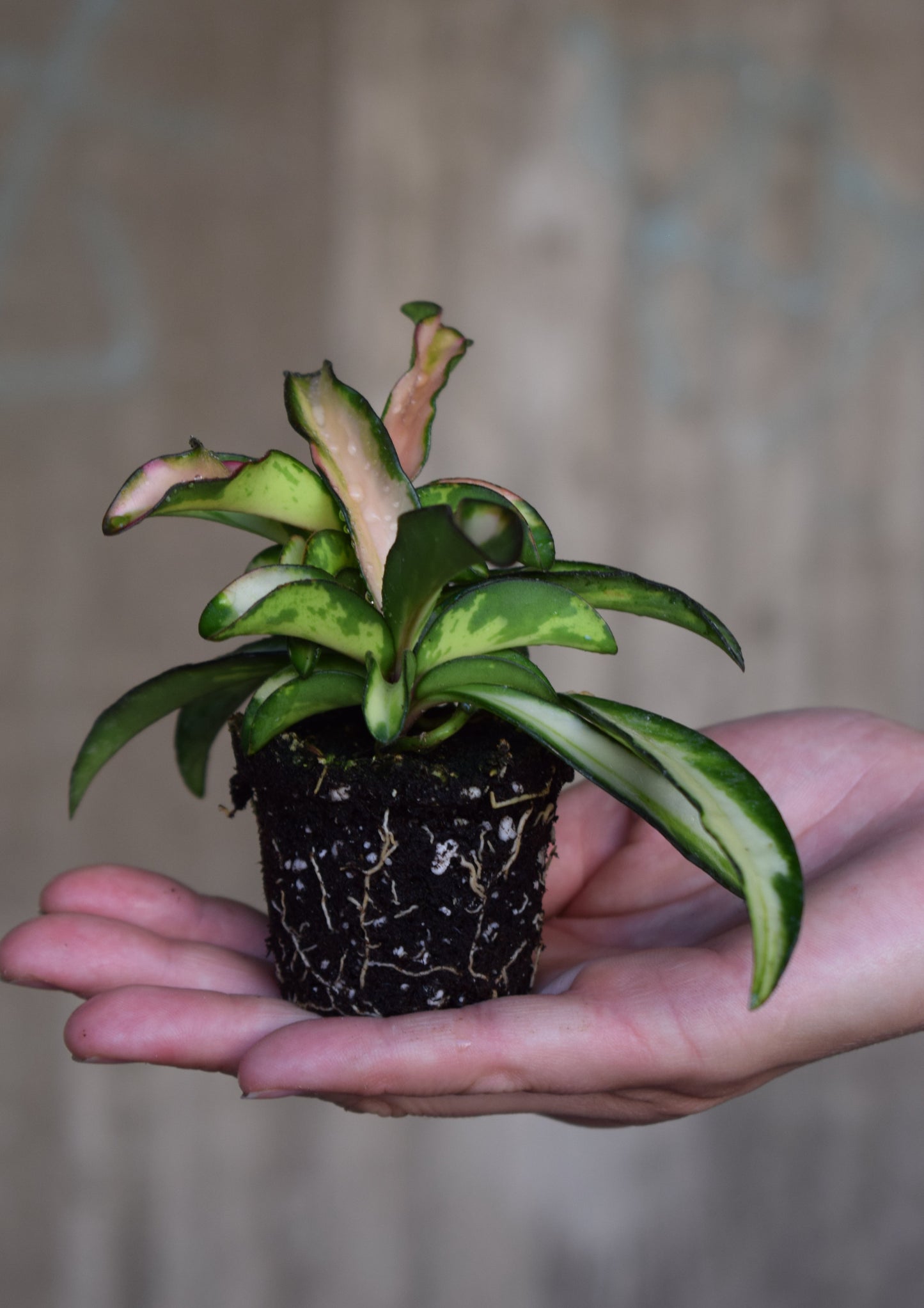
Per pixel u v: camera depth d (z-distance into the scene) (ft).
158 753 2.78
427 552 1.48
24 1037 2.75
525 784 1.59
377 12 2.60
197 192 2.58
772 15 2.71
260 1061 1.49
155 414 2.64
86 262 2.56
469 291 2.75
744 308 2.82
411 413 1.65
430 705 1.60
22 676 2.68
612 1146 2.96
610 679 2.94
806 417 2.88
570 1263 3.00
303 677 1.58
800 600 2.96
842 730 1.79
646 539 2.90
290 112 2.59
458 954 1.60
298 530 1.65
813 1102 3.01
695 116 2.74
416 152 2.67
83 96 2.50
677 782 1.46
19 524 2.62
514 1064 1.51
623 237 2.76
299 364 2.70
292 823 1.61
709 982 1.55
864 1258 3.08
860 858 1.64
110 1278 2.82
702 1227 3.02
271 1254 2.88
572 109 2.70
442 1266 2.95
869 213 2.81
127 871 1.75
